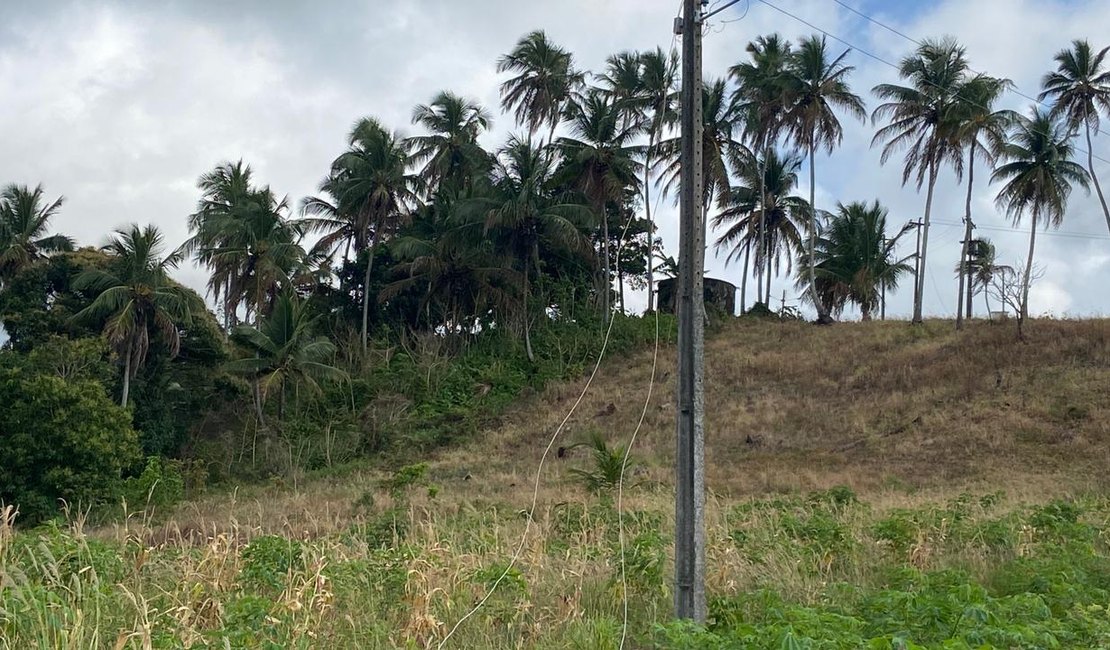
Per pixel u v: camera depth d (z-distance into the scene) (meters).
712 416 35.56
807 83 43.59
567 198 42.50
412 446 37.72
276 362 36.81
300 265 42.94
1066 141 40.12
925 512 14.45
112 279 33.53
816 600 8.60
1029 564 9.18
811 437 32.19
